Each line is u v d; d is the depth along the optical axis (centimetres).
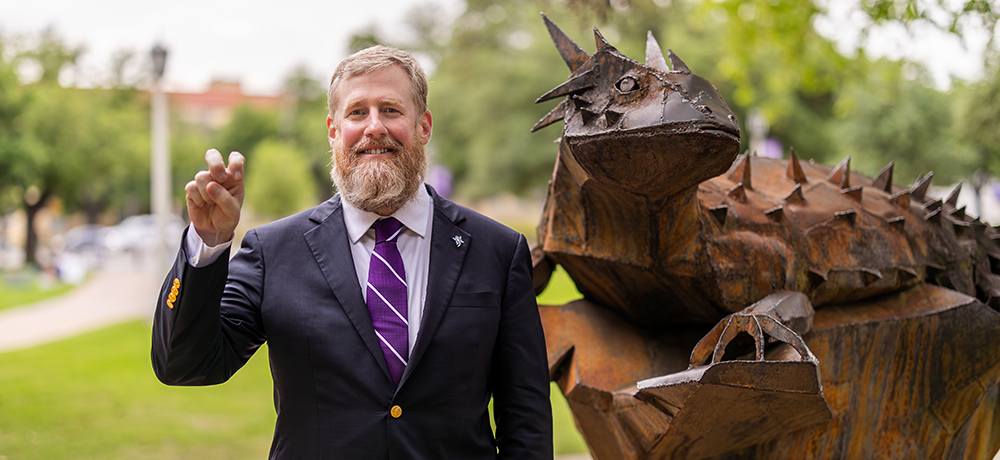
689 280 245
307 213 242
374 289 228
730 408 227
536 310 246
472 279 234
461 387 225
